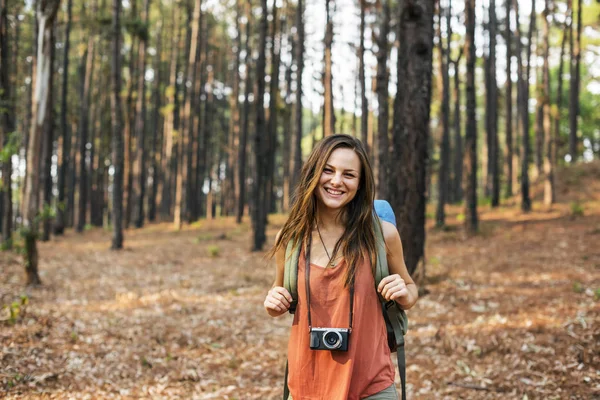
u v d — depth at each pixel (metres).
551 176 19.55
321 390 1.94
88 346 6.13
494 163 21.81
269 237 19.17
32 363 5.25
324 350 1.94
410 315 7.53
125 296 9.41
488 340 6.15
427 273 10.14
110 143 32.47
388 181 8.69
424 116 8.16
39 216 9.53
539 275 9.69
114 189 17.69
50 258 14.67
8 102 13.02
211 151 39.97
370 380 1.94
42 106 9.41
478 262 11.41
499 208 20.95
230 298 9.42
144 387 5.08
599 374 5.04
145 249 17.78
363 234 2.02
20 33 23.33
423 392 4.96
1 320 6.48
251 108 34.50
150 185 35.72
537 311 7.18
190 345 6.52
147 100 37.00
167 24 34.31
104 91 33.59
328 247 2.02
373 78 22.78
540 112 23.05
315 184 1.98
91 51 29.39
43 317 6.97
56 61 29.66
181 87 35.38
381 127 12.46
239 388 5.17
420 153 8.23
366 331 1.97
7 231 14.82
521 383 5.01
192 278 11.60
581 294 7.93
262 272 12.24
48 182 20.91
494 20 22.09
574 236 13.78
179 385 5.19
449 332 6.54
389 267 2.18
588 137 37.31
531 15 19.94
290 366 2.01
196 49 26.25
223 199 44.03
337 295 1.96
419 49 8.10
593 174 21.86
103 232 27.02
